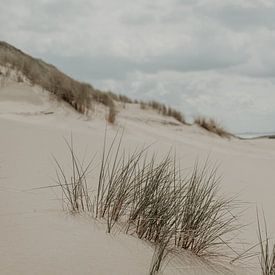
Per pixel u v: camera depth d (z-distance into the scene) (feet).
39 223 7.25
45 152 15.98
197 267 7.44
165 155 22.34
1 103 33.55
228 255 8.75
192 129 48.55
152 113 52.24
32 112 32.63
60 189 10.46
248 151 40.42
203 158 24.52
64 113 34.30
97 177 12.96
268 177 21.40
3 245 6.08
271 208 13.88
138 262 6.61
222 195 14.70
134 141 26.61
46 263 5.75
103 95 46.88
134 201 8.86
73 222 7.61
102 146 20.58
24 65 44.57
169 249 7.81
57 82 39.14
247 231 10.84
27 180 11.05
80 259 6.12
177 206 8.96
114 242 7.11
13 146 16.07
